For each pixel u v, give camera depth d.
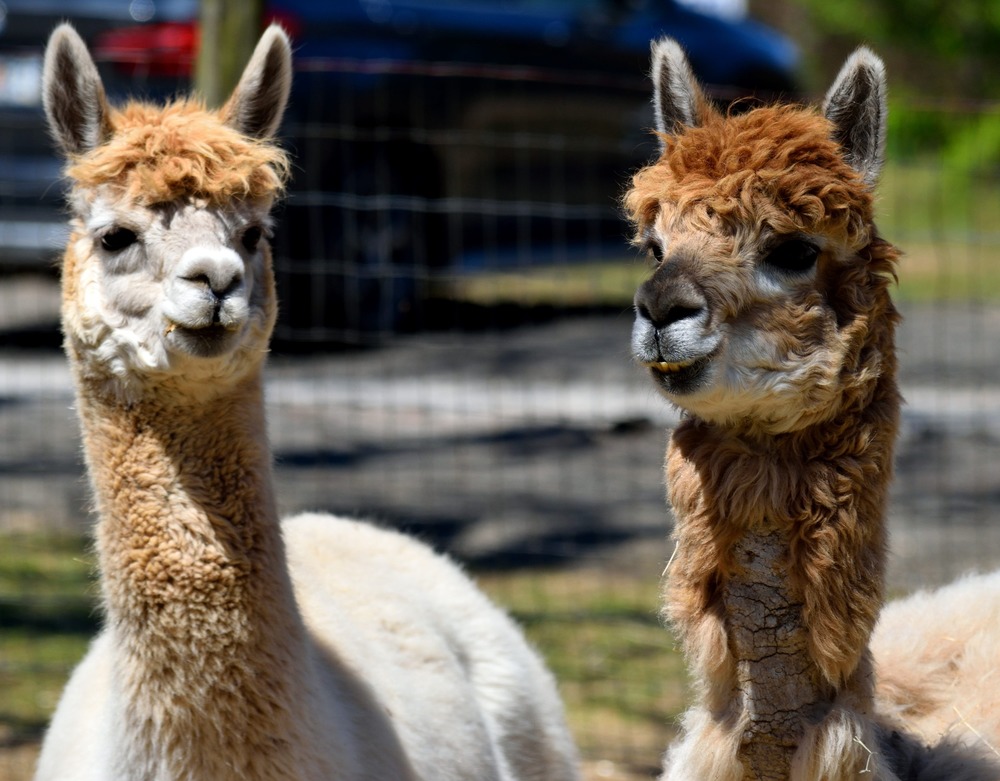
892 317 6.15
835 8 50.84
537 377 19.36
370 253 18.00
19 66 18.16
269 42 7.69
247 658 6.49
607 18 22.36
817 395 5.88
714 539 6.04
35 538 14.10
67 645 11.99
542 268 21.69
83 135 7.34
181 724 6.45
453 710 8.20
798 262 5.95
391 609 8.50
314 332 15.16
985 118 45.06
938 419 18.53
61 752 7.44
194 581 6.52
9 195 18.25
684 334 5.78
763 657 6.02
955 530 14.73
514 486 16.06
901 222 33.97
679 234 5.98
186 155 6.82
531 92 21.38
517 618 12.56
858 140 6.37
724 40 23.91
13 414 17.38
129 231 6.77
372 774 6.99
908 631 7.84
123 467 6.66
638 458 17.14
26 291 21.41
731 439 6.01
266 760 6.45
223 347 6.55
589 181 22.06
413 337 18.59
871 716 6.09
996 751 6.70
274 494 6.95
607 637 12.51
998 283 28.38
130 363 6.66
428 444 17.36
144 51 14.16
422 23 20.25
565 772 9.35
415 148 19.50
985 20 48.59
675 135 6.56
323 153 18.22
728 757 6.04
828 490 5.88
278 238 17.42
